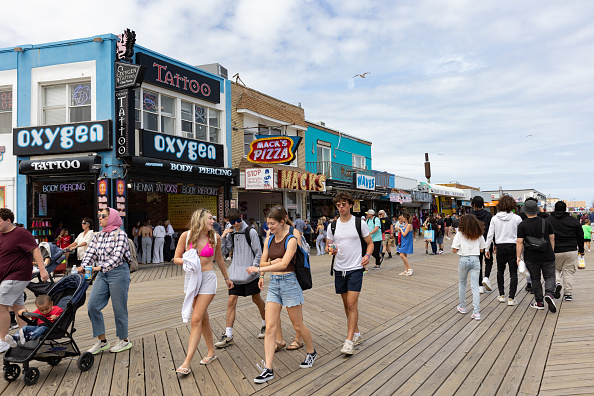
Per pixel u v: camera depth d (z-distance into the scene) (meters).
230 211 5.57
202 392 4.10
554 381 4.08
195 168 15.53
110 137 13.53
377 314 7.11
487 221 8.69
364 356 5.02
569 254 7.63
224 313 7.32
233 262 5.57
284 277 4.62
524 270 7.09
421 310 7.35
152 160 14.04
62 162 13.36
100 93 13.77
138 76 13.25
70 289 5.10
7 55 14.45
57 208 16.34
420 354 5.03
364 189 24.89
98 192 13.48
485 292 8.84
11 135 14.37
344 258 5.15
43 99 14.41
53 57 14.17
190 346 4.56
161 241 15.24
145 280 11.47
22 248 5.30
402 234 11.34
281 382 4.30
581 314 6.65
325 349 5.34
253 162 18.09
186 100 16.27
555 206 7.82
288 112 21.28
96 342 5.67
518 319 6.50
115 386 4.29
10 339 4.38
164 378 4.46
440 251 17.70
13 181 14.25
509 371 4.39
